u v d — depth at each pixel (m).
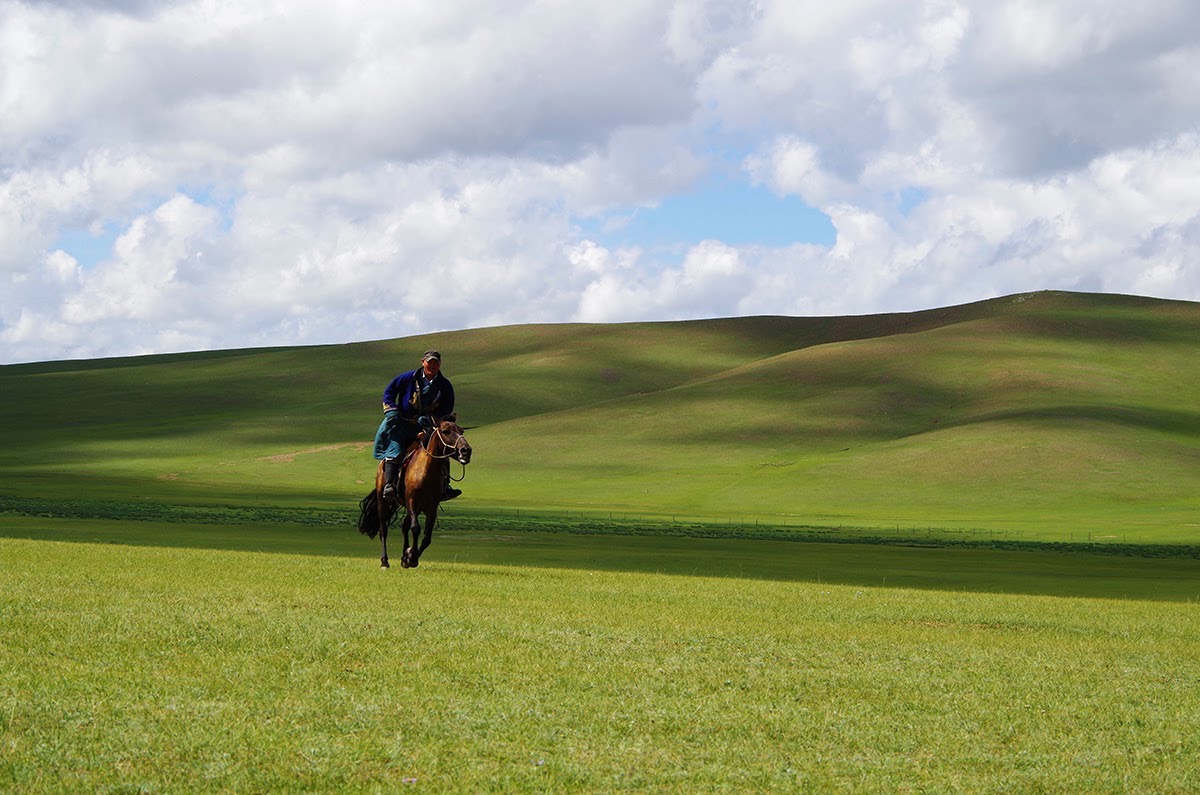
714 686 10.28
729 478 112.12
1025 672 12.02
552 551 39.03
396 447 23.42
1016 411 131.25
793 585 24.38
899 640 14.29
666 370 187.00
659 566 33.62
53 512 56.53
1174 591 30.78
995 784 7.52
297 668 10.05
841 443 127.19
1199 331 181.38
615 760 7.69
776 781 7.37
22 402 169.12
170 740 7.58
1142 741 8.90
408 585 18.52
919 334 180.75
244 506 70.69
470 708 8.86
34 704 8.30
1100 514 90.31
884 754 8.21
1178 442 118.75
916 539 62.56
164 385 180.62
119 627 11.70
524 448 128.88
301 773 7.03
